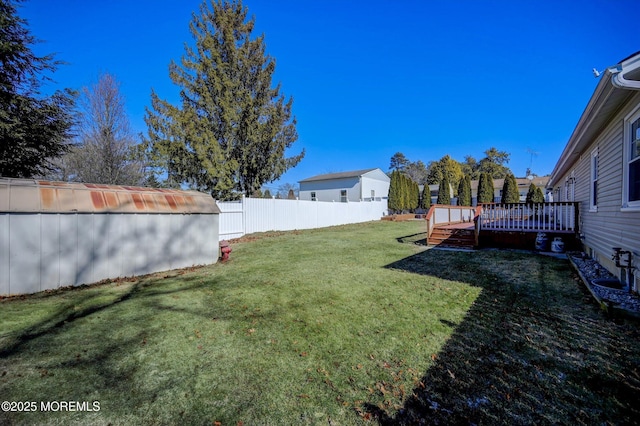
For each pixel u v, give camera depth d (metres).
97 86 14.49
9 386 2.40
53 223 5.25
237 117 14.68
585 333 3.28
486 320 3.72
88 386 2.41
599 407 2.10
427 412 2.08
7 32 8.67
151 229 6.55
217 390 2.37
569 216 8.91
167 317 3.93
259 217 13.93
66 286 5.38
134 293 5.05
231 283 5.66
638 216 4.23
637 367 2.59
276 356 2.90
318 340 3.24
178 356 2.91
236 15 16.00
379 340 3.21
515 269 6.49
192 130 13.65
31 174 9.52
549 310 4.02
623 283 4.75
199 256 7.39
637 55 3.33
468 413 2.06
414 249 9.59
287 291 5.10
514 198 24.27
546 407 2.11
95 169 14.32
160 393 2.33
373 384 2.43
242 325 3.66
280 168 17.38
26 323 3.71
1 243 4.75
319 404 2.20
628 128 4.64
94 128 14.58
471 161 52.66
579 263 6.76
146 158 14.48
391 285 5.41
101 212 5.79
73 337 3.32
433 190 35.25
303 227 16.59
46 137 9.46
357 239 12.13
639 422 1.95
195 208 7.34
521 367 2.63
